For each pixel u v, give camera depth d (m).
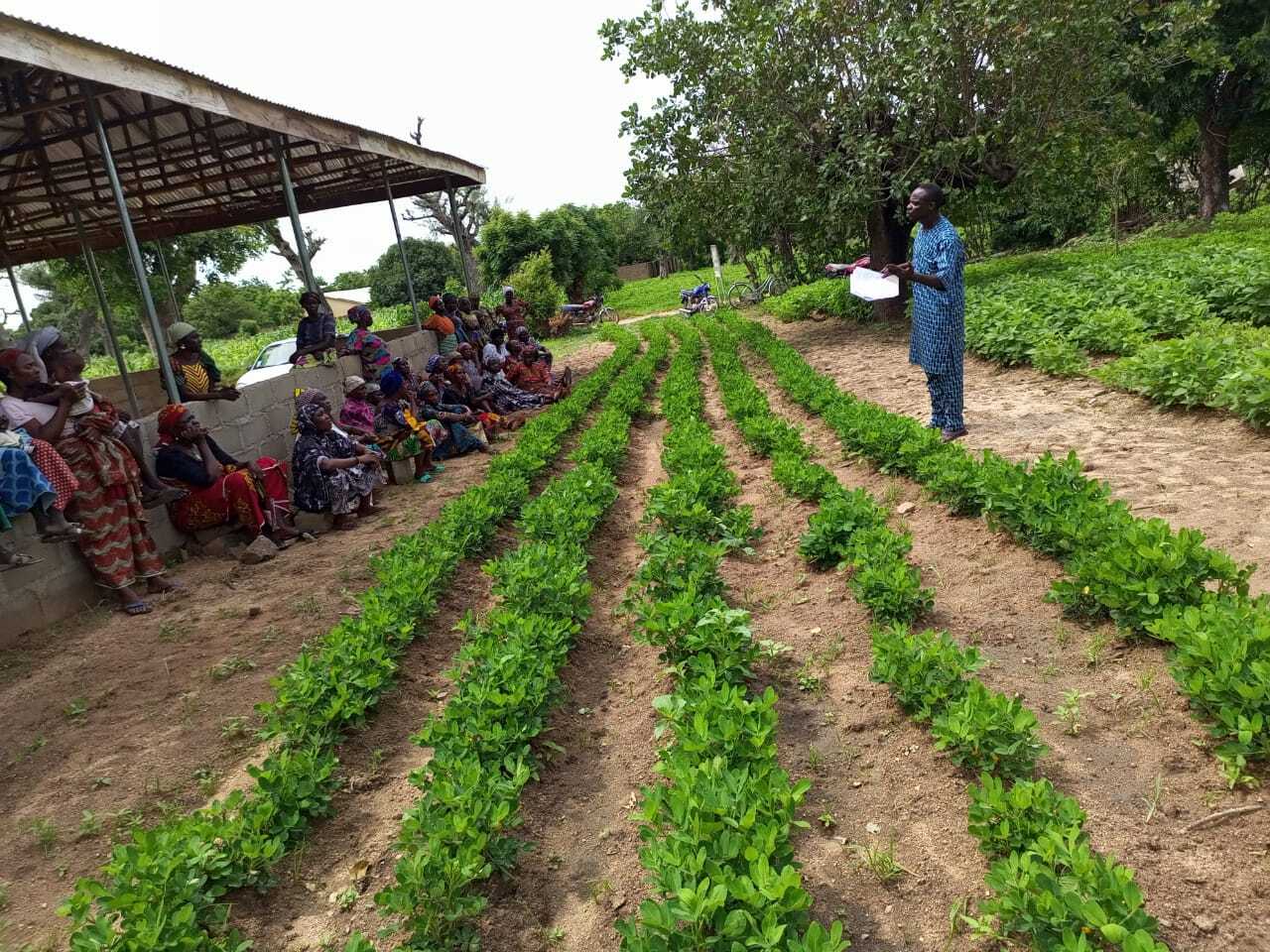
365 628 4.86
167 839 3.13
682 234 18.89
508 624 4.78
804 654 4.61
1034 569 5.00
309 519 8.58
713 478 7.12
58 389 6.04
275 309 54.81
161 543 7.31
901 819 3.22
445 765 3.46
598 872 3.24
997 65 14.41
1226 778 3.05
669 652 4.57
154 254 20.55
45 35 5.96
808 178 16.11
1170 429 7.18
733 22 16.23
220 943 2.89
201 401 8.16
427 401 10.96
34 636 5.87
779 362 13.70
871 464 7.79
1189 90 23.20
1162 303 10.85
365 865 3.36
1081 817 2.76
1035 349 10.27
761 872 2.56
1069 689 3.80
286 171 11.04
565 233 38.44
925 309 7.51
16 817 3.87
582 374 17.98
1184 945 2.44
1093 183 19.81
